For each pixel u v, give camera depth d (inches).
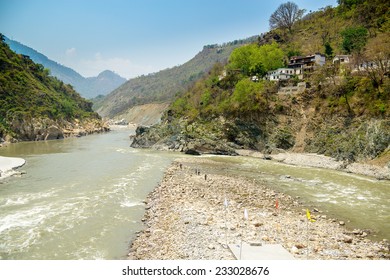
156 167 2586.1
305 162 2819.9
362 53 3484.3
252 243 1031.0
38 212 1453.0
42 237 1190.3
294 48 5246.1
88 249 1095.0
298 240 1104.2
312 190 1881.2
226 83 4429.1
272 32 6092.5
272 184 2021.4
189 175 2215.8
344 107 3043.8
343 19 5310.0
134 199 1667.1
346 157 2635.3
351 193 1822.1
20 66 6565.0
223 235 1122.7
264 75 4315.9
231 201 1576.0
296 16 6250.0
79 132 6373.0
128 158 3090.6
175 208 1444.4
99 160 2950.3
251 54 4658.0
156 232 1193.4
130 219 1376.7
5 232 1230.9
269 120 3511.3
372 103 2847.0
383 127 2586.1
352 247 1074.1
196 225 1221.1
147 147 4018.2
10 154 3380.9
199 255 969.5
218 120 3833.7
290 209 1518.2
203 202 1549.0
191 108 4530.0
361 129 2773.1
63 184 1969.7
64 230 1254.9
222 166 2669.8
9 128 4963.1
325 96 3314.5
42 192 1784.0
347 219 1398.9
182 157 3174.2
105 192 1785.2
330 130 3041.3
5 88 5492.1
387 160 2373.3
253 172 2416.3
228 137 3614.7
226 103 3917.3
